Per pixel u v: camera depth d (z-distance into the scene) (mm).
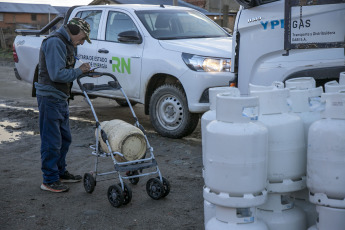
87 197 5020
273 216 3023
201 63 6977
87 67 5039
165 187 4844
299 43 5152
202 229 4113
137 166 4773
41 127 5082
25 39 9648
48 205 4781
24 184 5438
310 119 3135
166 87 7395
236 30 5668
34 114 9781
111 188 4699
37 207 4723
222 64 6961
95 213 4551
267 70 5457
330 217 2775
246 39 5605
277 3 5312
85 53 8648
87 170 5984
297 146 2992
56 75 4773
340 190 2711
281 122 2951
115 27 8367
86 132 8094
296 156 2992
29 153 6785
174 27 8148
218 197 2842
